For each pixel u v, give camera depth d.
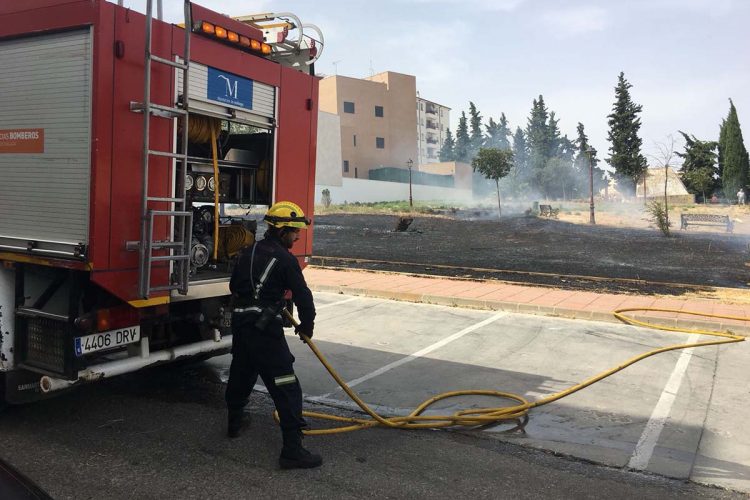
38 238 4.14
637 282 12.17
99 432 4.57
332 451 4.30
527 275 13.10
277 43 5.99
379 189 56.56
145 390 5.66
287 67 5.55
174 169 4.35
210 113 4.71
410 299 10.72
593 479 3.93
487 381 6.15
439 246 19.52
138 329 4.46
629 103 54.62
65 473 3.85
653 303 9.93
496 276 13.02
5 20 4.19
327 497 3.59
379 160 65.88
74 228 3.96
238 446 4.34
